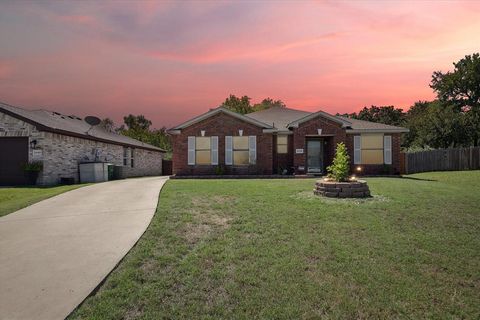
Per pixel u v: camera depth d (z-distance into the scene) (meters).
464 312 3.53
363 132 19.69
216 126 19.72
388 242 5.51
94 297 3.57
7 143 16.12
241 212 7.36
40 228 6.28
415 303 3.67
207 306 3.47
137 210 7.76
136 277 4.04
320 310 3.47
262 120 22.88
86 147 19.97
